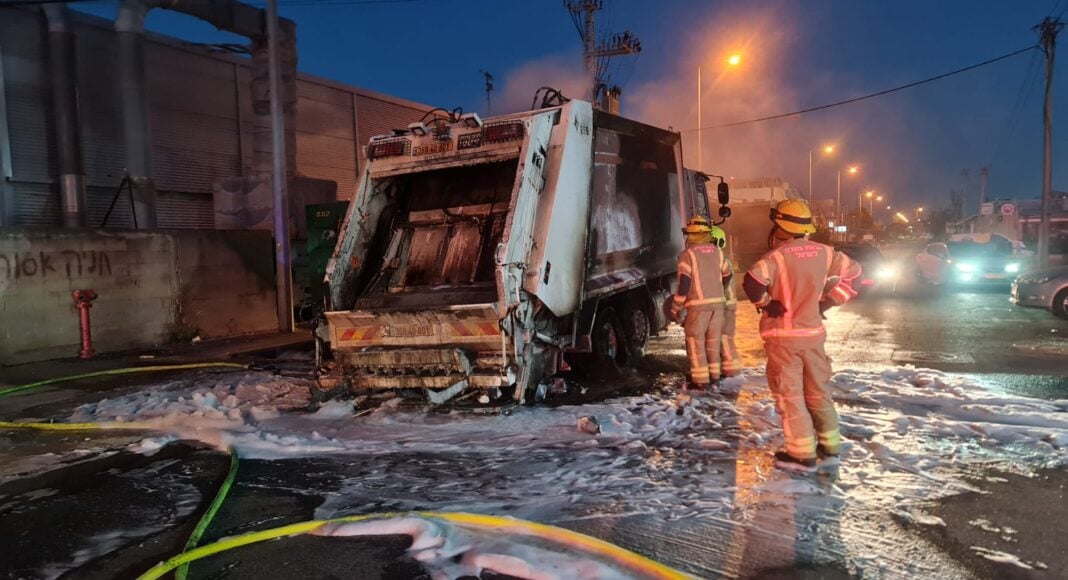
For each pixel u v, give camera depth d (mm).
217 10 15406
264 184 16469
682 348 10469
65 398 7879
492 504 4258
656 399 6898
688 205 10820
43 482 4977
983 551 3447
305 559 3617
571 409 6441
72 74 15344
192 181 19125
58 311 10500
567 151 6906
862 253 18375
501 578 3328
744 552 3518
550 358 6938
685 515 3990
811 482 4402
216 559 3633
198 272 12477
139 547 3879
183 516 4328
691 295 7172
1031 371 7699
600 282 7742
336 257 7180
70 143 15336
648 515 4012
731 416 6062
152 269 11727
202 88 19359
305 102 22469
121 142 17453
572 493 4398
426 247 7461
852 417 5812
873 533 3680
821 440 4762
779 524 3824
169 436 6020
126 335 11367
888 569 3297
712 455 5035
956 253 19281
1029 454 4836
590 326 7457
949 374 7680
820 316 4684
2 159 15227
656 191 9461
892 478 4449
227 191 16828
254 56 16906
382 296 7223
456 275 7133
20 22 15492
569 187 6934
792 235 4668
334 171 23766
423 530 3852
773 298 4699
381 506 4328
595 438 5562
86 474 5152
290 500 4531
